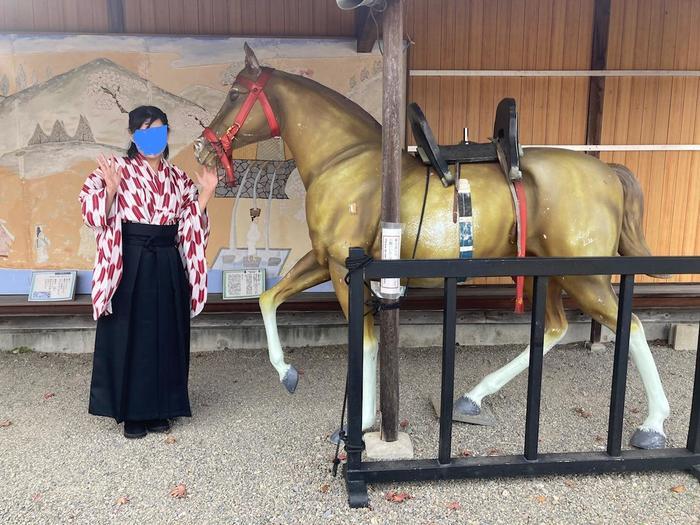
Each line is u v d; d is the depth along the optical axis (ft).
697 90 12.94
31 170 12.16
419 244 7.79
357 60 12.11
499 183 7.89
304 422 9.15
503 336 12.94
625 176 8.52
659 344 12.87
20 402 9.95
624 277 6.91
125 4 11.94
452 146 8.15
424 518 6.65
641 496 7.09
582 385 10.72
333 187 8.05
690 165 13.25
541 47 12.53
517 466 7.22
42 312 12.22
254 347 12.73
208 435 8.70
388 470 7.03
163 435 8.70
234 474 7.59
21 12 11.85
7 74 11.82
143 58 11.94
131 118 7.85
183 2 12.00
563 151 8.38
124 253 8.17
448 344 6.87
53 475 7.55
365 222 7.91
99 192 7.66
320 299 12.48
